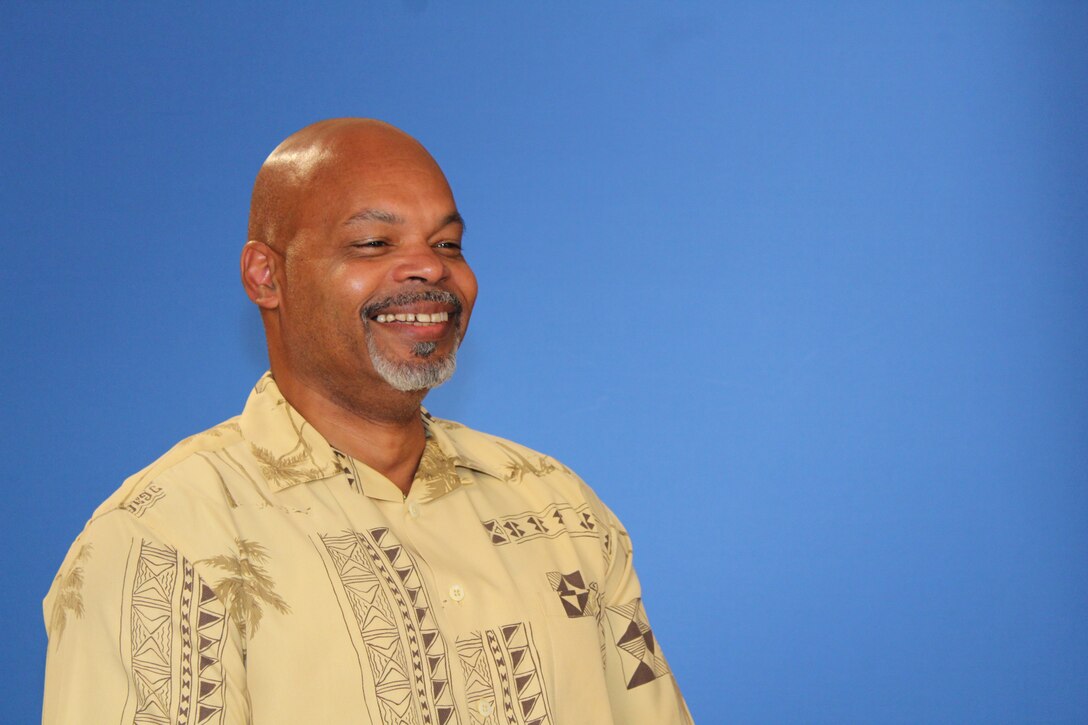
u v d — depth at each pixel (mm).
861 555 3557
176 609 1811
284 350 2199
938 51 3572
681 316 3529
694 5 3547
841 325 3553
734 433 3537
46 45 3393
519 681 2037
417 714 1898
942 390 3568
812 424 3547
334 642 1886
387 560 2014
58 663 1779
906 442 3564
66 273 3379
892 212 3562
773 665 3537
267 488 2018
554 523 2299
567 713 2090
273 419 2127
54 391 3365
